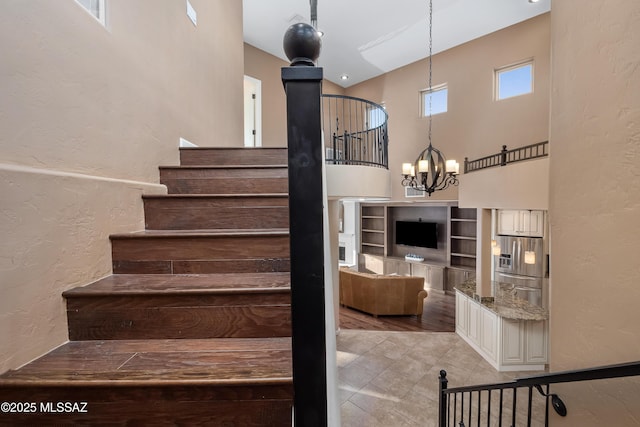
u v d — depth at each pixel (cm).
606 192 91
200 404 80
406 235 819
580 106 102
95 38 133
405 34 598
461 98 640
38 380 79
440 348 413
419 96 714
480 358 388
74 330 102
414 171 515
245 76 605
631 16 82
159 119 192
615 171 88
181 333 103
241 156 221
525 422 274
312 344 61
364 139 586
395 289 570
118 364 87
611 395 90
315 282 61
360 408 289
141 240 127
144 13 175
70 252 105
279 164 222
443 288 716
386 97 772
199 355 92
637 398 82
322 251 61
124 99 155
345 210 923
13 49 93
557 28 116
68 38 116
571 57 107
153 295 102
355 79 809
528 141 550
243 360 90
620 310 87
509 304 395
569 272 108
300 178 60
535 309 380
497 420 276
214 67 299
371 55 681
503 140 582
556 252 115
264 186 191
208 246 128
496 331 368
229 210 157
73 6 119
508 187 399
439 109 689
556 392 115
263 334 104
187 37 237
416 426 266
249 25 554
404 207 839
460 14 532
